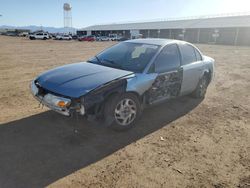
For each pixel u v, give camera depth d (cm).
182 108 583
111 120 412
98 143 398
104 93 390
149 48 507
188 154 378
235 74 1083
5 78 846
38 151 366
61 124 458
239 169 344
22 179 302
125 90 416
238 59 1745
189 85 577
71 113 373
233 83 891
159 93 487
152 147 394
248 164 358
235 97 700
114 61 493
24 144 384
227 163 358
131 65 472
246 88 816
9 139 397
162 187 299
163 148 393
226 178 323
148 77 453
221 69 1223
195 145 407
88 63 508
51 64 1236
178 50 545
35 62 1302
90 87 383
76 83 395
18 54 1723
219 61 1589
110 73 431
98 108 398
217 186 306
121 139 415
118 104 418
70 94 373
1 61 1305
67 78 415
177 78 522
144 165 344
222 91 764
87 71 443
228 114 558
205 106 606
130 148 388
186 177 321
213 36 5472
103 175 318
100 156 362
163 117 521
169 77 499
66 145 387
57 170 323
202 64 613
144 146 396
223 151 392
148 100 470
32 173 314
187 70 549
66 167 331
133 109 446
